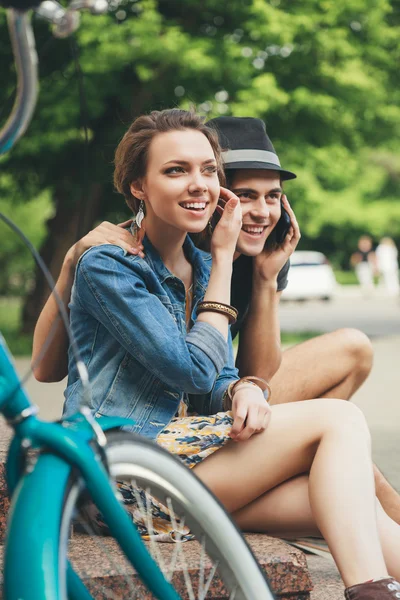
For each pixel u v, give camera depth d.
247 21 15.67
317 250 58.59
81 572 2.51
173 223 2.83
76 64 1.93
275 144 16.88
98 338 2.83
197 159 2.82
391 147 18.77
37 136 15.36
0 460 3.13
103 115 15.59
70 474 1.67
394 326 20.14
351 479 2.55
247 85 15.38
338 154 17.41
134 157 2.89
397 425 7.43
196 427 2.81
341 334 3.78
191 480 1.97
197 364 2.71
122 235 2.91
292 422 2.76
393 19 17.58
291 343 15.50
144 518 2.64
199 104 15.32
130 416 2.77
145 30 14.70
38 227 34.59
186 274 3.05
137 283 2.76
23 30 1.54
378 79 17.09
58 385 9.85
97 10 1.59
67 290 2.97
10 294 37.44
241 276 3.51
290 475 2.84
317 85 16.52
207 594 2.57
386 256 40.16
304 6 15.89
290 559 2.75
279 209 3.46
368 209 45.31
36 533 1.56
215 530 1.98
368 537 2.46
